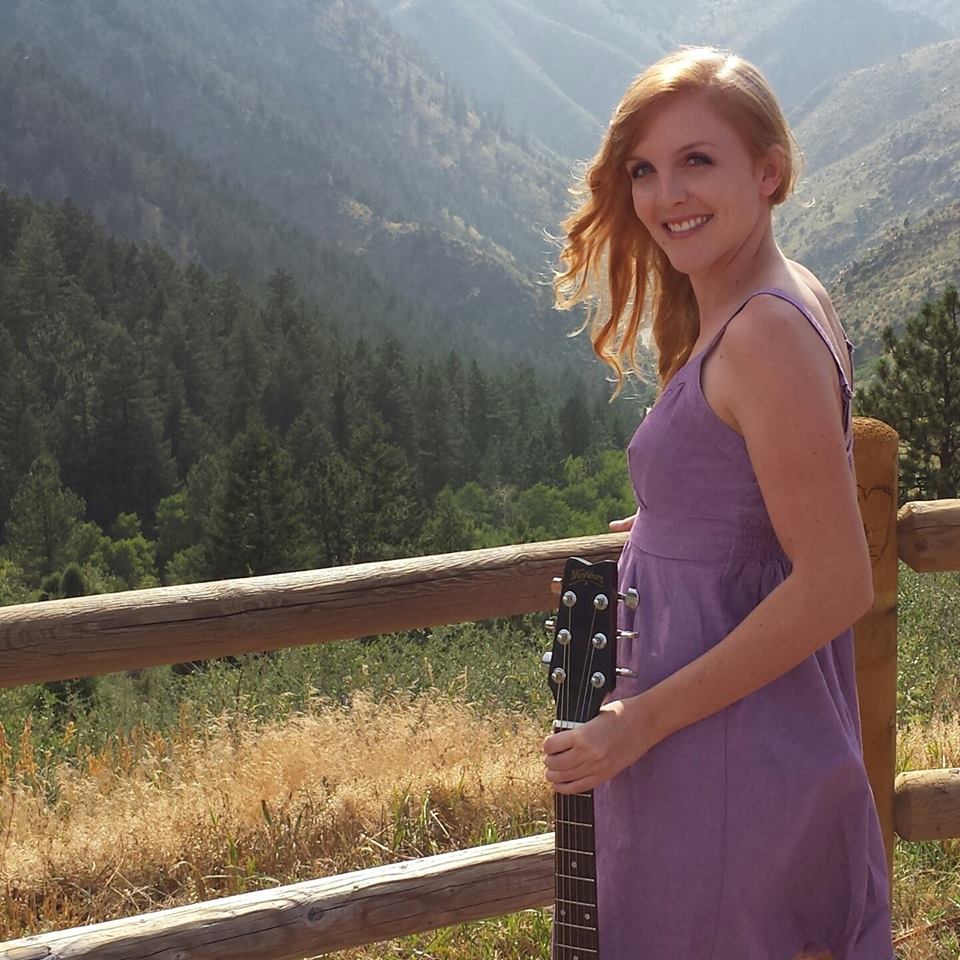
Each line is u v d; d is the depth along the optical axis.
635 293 1.74
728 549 1.47
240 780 3.33
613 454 105.50
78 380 105.06
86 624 2.08
